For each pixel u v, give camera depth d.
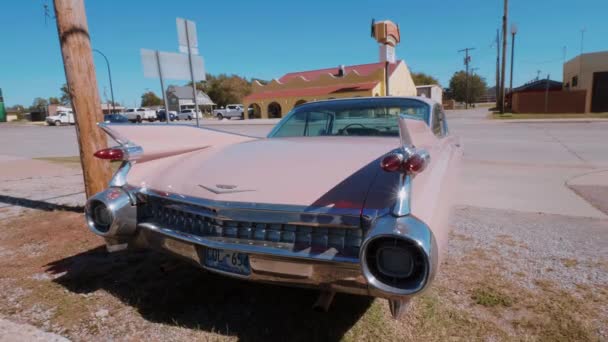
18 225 4.52
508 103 43.62
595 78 31.45
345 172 2.16
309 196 2.03
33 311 2.66
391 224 1.69
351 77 36.97
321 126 3.54
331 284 1.95
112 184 2.68
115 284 3.05
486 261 3.34
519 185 6.46
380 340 2.29
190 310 2.66
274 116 41.31
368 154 2.40
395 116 3.38
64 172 8.76
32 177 8.05
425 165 1.78
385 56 7.50
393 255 1.71
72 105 4.30
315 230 1.98
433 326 2.40
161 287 2.99
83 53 4.23
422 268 1.66
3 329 2.43
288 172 2.26
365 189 1.97
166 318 2.57
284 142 2.97
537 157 9.62
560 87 37.88
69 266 3.39
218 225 2.19
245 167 2.43
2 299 2.82
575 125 19.81
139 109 49.16
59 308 2.69
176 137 3.00
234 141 3.35
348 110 3.49
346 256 1.87
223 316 2.58
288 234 2.03
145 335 2.38
